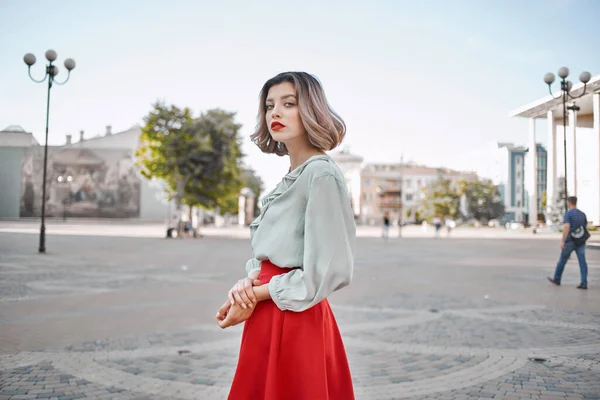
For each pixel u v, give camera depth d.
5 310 6.65
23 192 37.03
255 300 1.30
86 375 4.02
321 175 1.27
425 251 20.66
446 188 64.25
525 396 3.61
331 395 1.38
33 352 4.68
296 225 1.32
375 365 4.38
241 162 31.44
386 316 6.64
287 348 1.28
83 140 59.28
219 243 24.11
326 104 1.41
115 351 4.75
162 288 8.94
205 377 3.99
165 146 28.67
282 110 1.39
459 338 5.38
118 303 7.34
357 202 96.00
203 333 5.52
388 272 12.41
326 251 1.24
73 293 8.18
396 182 94.69
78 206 59.19
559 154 27.23
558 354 4.74
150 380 3.90
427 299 8.10
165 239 27.06
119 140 59.88
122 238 26.42
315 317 1.32
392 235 40.28
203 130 29.48
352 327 5.95
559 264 9.61
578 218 9.25
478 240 30.05
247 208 58.12
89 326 5.78
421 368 4.29
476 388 3.78
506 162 26.72
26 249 17.34
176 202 29.19
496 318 6.48
